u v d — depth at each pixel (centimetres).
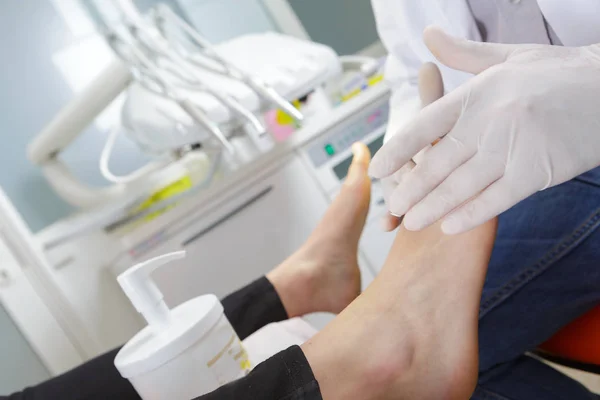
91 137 174
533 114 48
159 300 61
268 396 50
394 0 84
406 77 92
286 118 160
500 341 74
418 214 53
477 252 62
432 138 52
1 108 164
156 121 135
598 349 67
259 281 89
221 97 131
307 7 204
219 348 61
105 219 145
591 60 51
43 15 170
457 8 75
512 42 73
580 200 66
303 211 153
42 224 167
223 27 191
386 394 57
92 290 154
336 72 150
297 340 76
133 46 138
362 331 59
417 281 62
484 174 50
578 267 67
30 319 147
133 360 58
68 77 172
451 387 60
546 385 74
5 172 164
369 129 159
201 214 144
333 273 91
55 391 76
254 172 148
